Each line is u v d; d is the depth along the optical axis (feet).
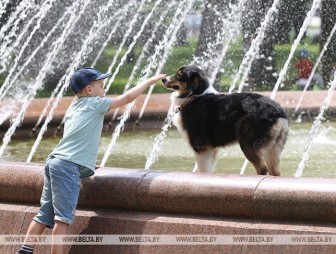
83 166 21.72
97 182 22.63
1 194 24.26
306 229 19.65
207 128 26.43
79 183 21.81
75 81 22.65
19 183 23.76
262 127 25.27
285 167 34.58
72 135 21.83
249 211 20.66
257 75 73.77
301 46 76.43
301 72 73.56
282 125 25.43
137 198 22.08
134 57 86.12
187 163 36.88
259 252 20.03
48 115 46.57
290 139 43.19
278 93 53.57
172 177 21.89
